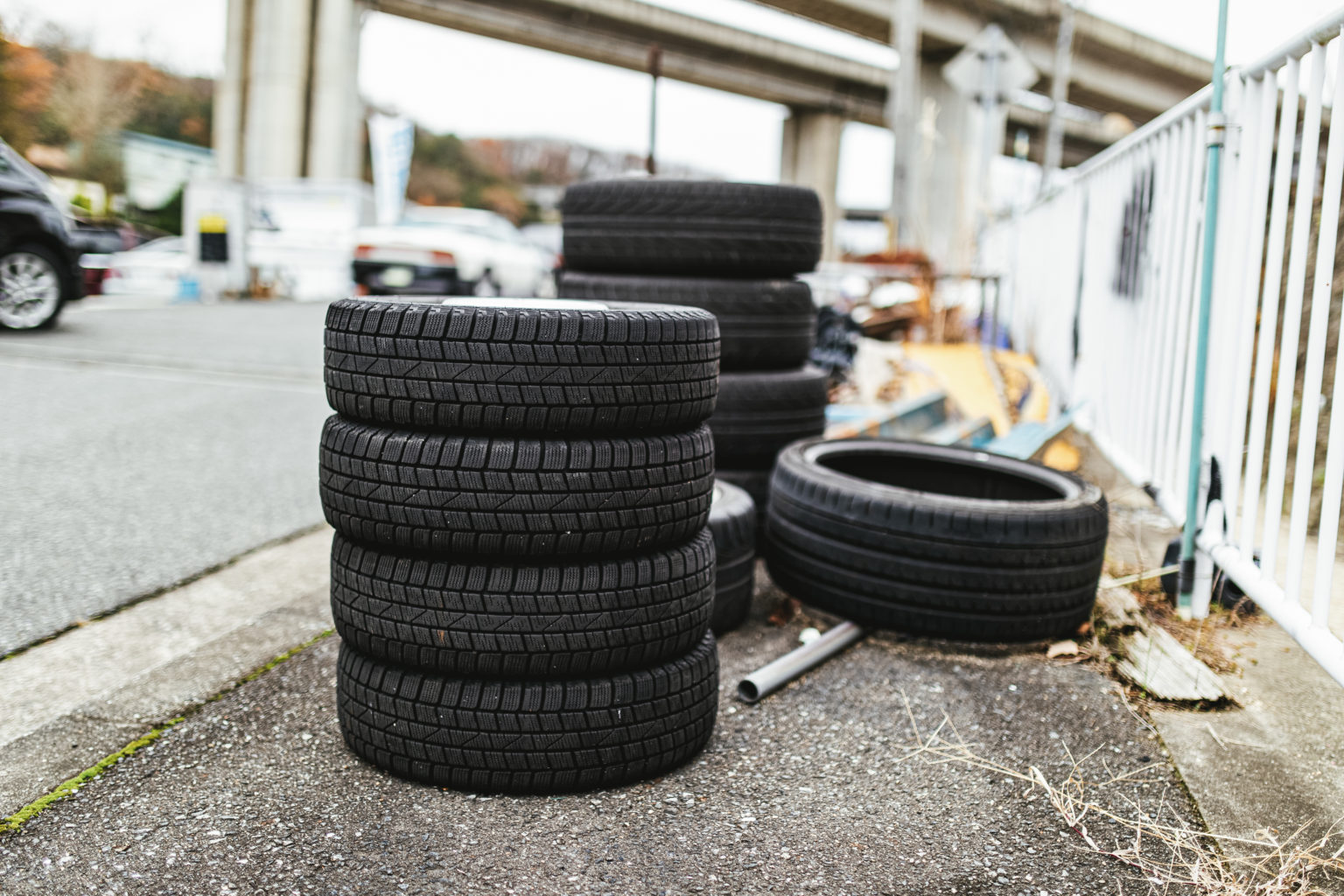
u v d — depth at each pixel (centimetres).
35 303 988
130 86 4022
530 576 218
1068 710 278
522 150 8344
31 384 719
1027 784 238
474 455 213
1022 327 821
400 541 220
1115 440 484
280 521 448
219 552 400
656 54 820
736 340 416
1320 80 264
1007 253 930
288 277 1950
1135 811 227
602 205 420
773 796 229
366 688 228
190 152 3834
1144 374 428
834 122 5400
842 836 213
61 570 367
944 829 217
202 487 495
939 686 294
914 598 321
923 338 1013
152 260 1823
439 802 220
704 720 244
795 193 420
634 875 196
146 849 197
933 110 1239
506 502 214
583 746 222
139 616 332
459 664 221
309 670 289
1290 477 423
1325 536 241
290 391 763
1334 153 246
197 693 271
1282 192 290
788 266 424
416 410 216
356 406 224
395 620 221
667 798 227
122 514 444
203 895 183
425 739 222
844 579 332
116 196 3819
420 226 1759
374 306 222
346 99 3403
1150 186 428
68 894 182
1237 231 322
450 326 213
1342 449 234
